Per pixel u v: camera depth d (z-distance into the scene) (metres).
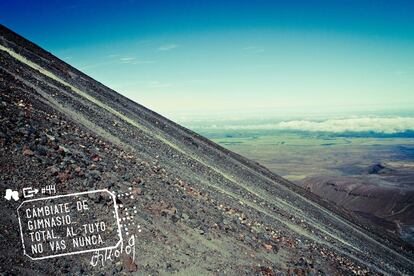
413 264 38.81
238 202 19.44
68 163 11.84
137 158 17.83
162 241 10.30
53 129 14.54
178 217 11.98
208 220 13.15
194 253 10.42
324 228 28.67
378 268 22.56
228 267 10.43
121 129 23.86
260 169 49.69
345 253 21.11
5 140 11.07
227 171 31.56
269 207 23.72
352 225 43.75
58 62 41.03
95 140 16.67
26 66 27.55
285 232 17.58
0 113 13.09
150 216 11.23
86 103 26.48
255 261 11.51
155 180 14.96
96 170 12.45
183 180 17.97
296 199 38.00
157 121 39.78
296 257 13.65
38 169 10.62
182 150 29.77
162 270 9.12
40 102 18.47
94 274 8.14
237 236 12.91
